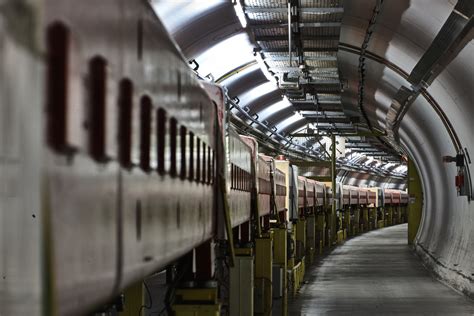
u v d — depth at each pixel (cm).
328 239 3984
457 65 1528
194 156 542
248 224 1169
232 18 1747
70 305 226
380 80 2403
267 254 1284
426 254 2928
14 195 186
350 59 2239
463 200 2120
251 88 2644
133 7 326
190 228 513
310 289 2106
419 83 1978
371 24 1706
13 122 183
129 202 312
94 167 254
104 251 269
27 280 193
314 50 2020
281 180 1889
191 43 1806
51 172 208
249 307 993
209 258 649
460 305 1741
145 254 347
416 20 1538
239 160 1023
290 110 3491
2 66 177
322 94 2897
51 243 206
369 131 4325
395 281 2316
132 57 323
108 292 280
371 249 3828
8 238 184
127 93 312
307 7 1600
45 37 201
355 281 2317
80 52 236
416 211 4009
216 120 733
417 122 2594
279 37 1859
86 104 244
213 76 2198
